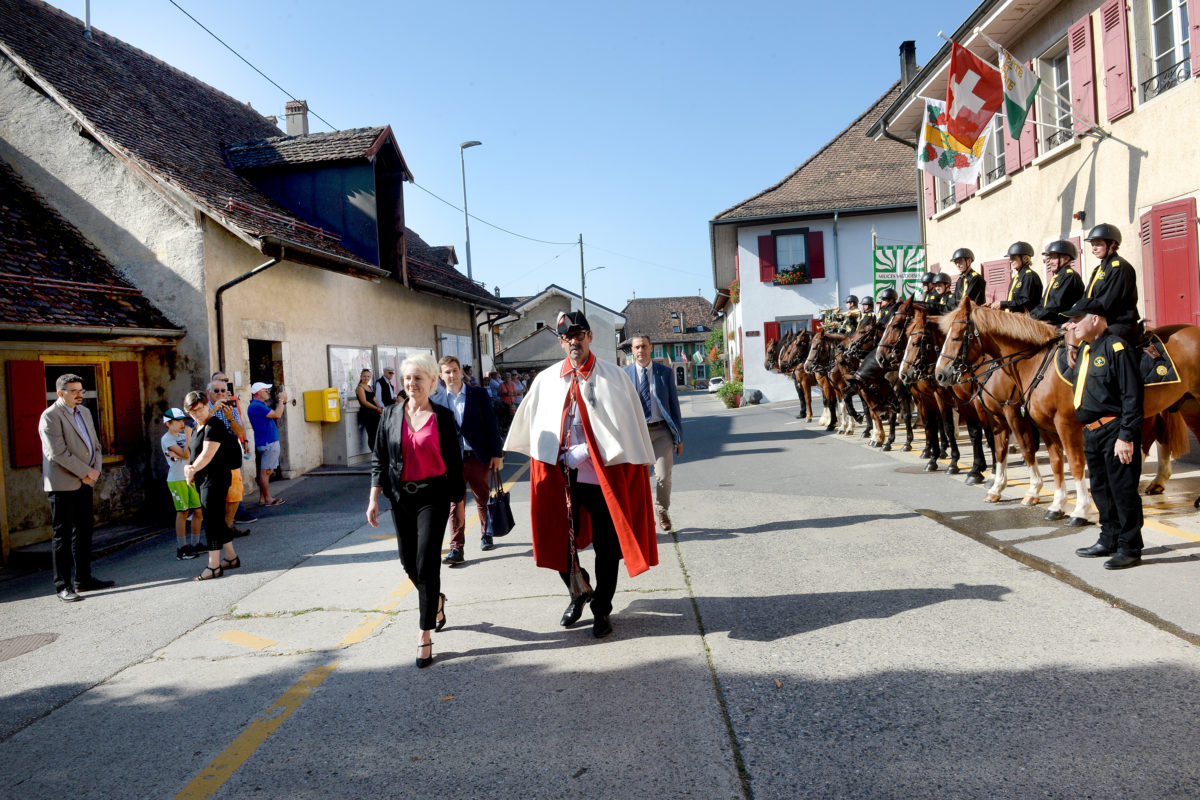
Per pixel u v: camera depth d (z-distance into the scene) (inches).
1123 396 195.5
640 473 190.4
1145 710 126.4
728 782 115.3
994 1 440.8
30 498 351.9
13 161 460.1
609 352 2293.3
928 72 533.0
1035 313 290.0
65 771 137.3
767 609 192.4
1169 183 346.9
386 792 121.0
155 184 434.0
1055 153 433.4
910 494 327.9
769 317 1085.1
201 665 187.8
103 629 224.7
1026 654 152.1
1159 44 363.3
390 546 305.0
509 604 216.4
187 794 125.5
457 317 901.2
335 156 565.9
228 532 283.3
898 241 1048.2
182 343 436.5
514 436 203.6
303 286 538.6
